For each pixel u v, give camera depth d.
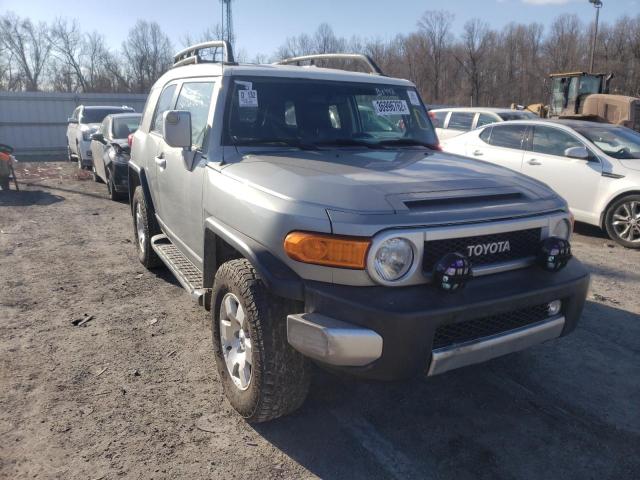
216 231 3.32
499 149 8.77
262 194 2.97
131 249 6.90
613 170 7.32
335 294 2.60
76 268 6.08
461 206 2.87
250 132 3.76
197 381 3.66
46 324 4.54
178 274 4.18
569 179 7.79
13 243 7.16
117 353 4.04
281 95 3.97
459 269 2.61
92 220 8.66
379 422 3.24
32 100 22.97
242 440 3.04
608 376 3.82
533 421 3.28
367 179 2.99
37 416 3.22
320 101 4.09
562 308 3.07
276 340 2.83
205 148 3.76
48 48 51.47
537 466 2.88
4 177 11.24
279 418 3.24
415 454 2.96
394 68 58.19
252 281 2.90
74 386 3.56
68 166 16.64
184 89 4.62
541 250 2.99
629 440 3.10
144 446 2.97
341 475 2.78
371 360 2.57
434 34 57.47
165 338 4.30
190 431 3.11
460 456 2.95
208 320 4.65
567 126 8.03
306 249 2.64
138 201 5.77
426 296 2.64
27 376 3.68
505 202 3.03
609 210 7.40
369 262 2.57
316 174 3.04
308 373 2.95
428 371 2.66
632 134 8.07
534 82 57.78
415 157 3.76
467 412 3.36
